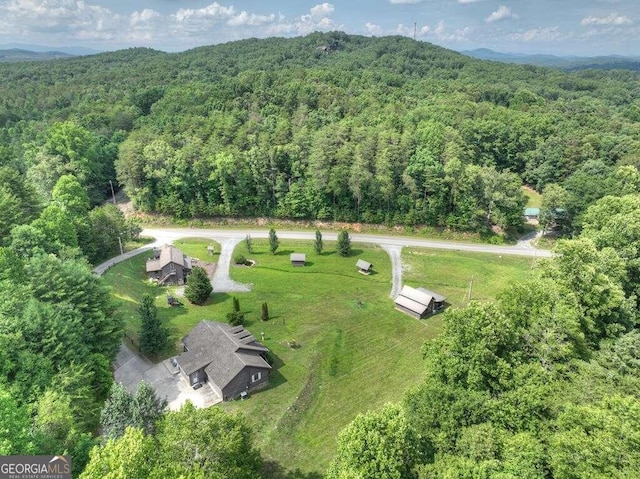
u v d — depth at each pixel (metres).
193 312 60.38
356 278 72.62
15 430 22.14
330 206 94.12
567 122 132.50
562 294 41.38
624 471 21.78
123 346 51.09
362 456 24.41
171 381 45.59
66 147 93.62
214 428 25.38
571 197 87.06
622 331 42.22
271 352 51.47
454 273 74.38
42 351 33.84
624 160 102.75
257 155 92.81
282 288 68.50
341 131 95.81
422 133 99.56
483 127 118.56
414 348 53.69
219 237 88.81
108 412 30.19
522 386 30.20
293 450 37.31
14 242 51.97
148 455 21.89
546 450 26.08
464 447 26.55
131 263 75.06
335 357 50.94
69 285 41.78
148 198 94.00
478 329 32.66
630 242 53.25
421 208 90.81
